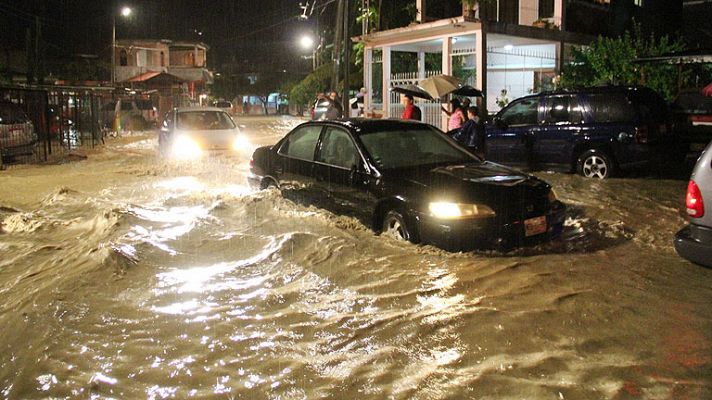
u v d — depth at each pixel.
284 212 7.74
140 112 32.53
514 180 6.63
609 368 3.88
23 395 3.70
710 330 4.46
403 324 4.59
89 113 25.08
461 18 15.88
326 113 16.34
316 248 6.39
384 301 5.07
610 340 4.30
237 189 10.62
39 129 19.44
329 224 7.20
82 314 4.83
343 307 4.96
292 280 5.60
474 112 11.91
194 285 5.47
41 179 12.42
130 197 10.00
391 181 6.77
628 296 5.13
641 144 11.01
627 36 16.44
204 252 6.37
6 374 3.97
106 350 4.23
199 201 8.98
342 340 4.36
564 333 4.41
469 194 6.27
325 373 3.89
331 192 7.59
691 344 4.23
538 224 6.45
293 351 4.20
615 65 16.09
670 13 21.17
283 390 3.69
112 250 6.10
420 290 5.29
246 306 5.00
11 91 18.55
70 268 5.91
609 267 5.94
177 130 15.19
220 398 3.62
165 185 11.33
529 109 12.52
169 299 5.15
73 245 6.86
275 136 26.58
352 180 7.23
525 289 5.29
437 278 5.58
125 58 58.88
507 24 16.66
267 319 4.73
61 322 4.68
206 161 14.53
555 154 12.03
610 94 11.45
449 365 3.95
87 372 3.94
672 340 4.29
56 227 7.78
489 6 18.94
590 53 16.67
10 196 10.45
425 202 6.34
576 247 6.70
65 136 24.56
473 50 19.33
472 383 3.71
